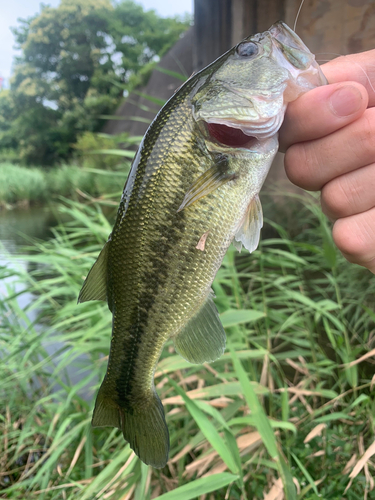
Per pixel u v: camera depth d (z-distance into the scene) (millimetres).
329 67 174
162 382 300
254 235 174
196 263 170
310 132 153
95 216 480
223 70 167
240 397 282
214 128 166
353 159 150
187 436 288
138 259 174
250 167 167
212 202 166
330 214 164
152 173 169
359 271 456
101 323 301
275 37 165
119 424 187
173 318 175
